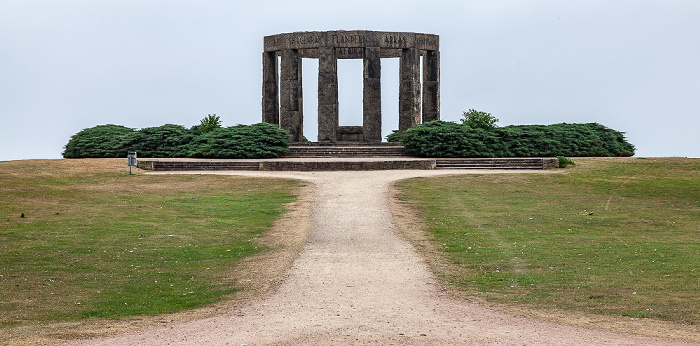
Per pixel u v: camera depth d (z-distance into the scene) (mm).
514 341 10812
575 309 13406
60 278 16406
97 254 19156
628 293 14742
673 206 28359
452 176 35062
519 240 21344
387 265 17625
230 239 21469
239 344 10695
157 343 10938
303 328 11633
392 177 34438
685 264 17719
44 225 23469
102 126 50062
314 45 46781
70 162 39219
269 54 49281
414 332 11328
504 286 15492
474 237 21781
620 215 26125
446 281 15984
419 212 26078
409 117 47906
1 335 11625
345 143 47750
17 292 15023
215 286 15633
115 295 14789
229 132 43750
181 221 24484
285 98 47750
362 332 11320
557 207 27781
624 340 11016
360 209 26281
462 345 10531
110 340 11195
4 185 32250
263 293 14750
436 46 49406
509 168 39094
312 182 32781
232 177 34438
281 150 43438
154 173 36219
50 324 12453
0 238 21156
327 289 14984
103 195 30016
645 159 42094
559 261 18266
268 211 26266
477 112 47844
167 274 16906
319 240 21094
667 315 12898
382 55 52719
